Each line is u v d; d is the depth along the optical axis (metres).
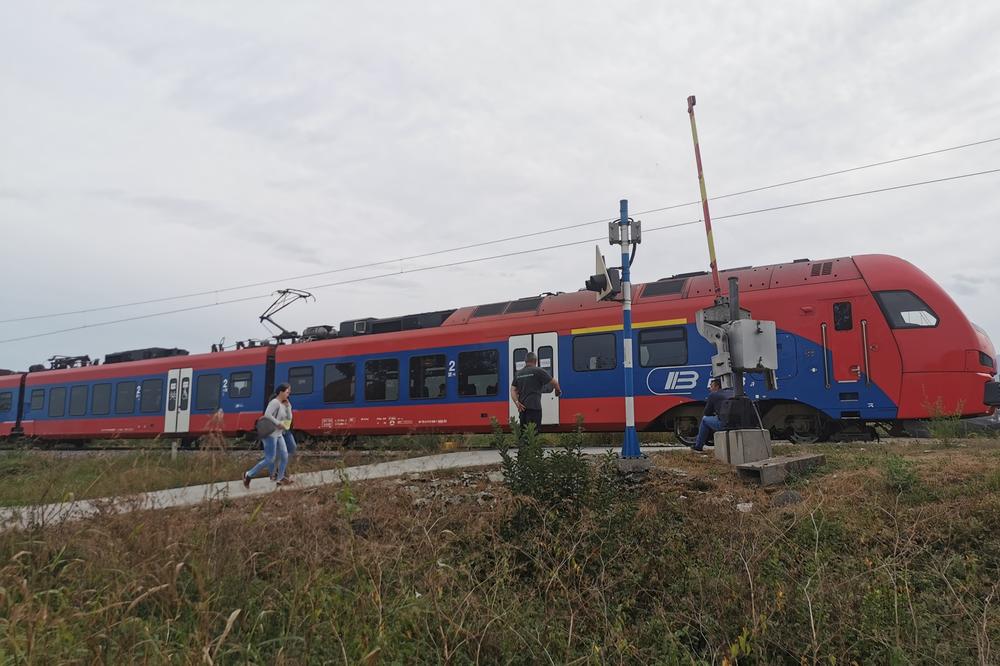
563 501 6.48
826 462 8.43
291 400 19.09
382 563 4.75
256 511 5.55
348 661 3.68
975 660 3.93
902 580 4.91
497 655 4.17
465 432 16.12
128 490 6.24
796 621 4.40
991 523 5.88
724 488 7.61
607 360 14.30
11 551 4.92
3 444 25.83
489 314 16.62
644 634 4.57
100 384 24.41
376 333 18.64
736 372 9.31
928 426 11.45
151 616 4.24
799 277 12.92
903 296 11.91
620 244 9.83
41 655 3.41
